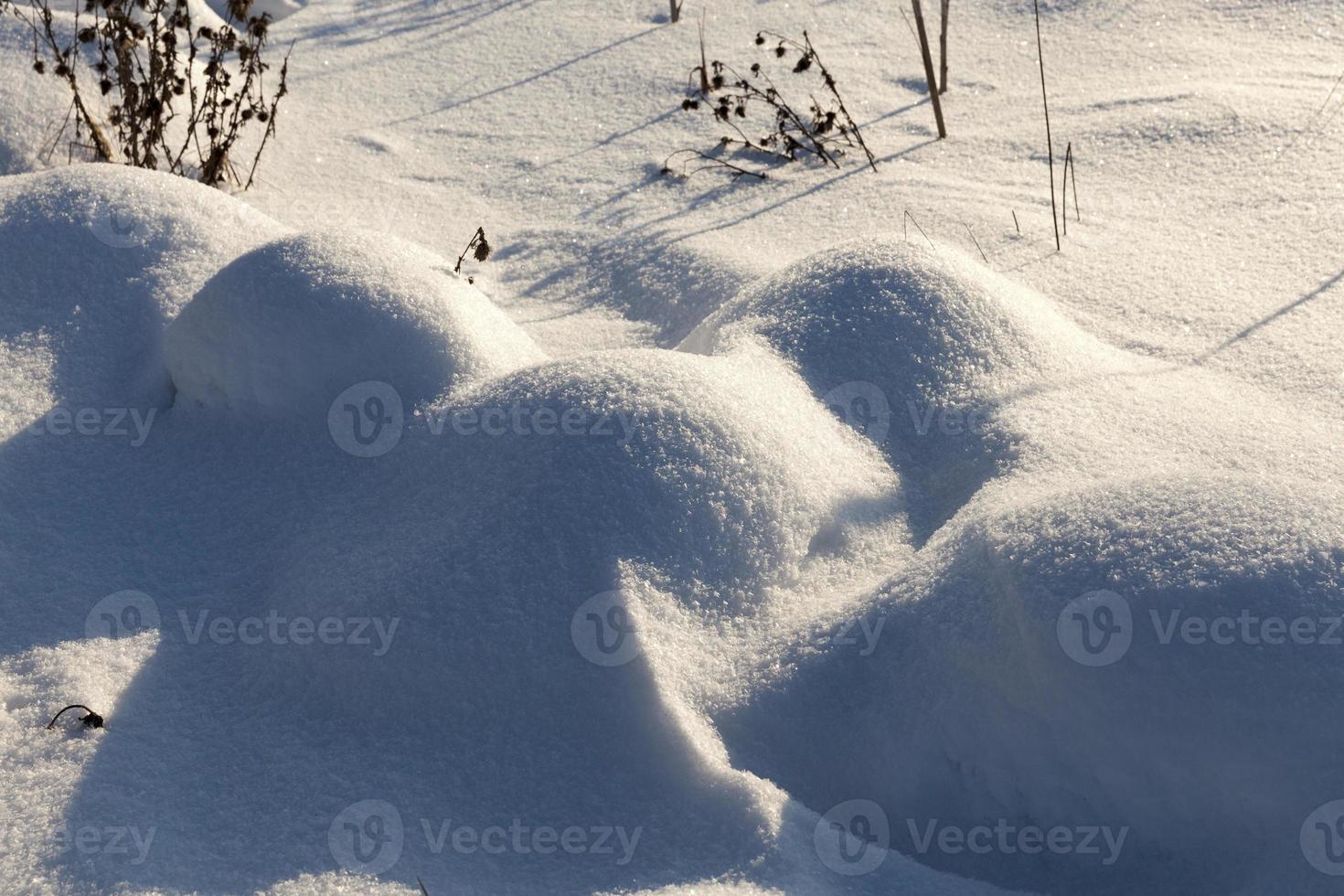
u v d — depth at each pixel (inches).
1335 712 71.2
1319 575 75.5
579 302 167.2
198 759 88.1
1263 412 119.0
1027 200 178.1
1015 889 77.2
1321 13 223.5
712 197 191.0
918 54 238.7
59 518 111.5
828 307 121.4
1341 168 169.9
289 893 76.6
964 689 81.1
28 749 88.4
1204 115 191.6
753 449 98.4
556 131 221.1
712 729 85.0
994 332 121.2
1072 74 220.7
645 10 269.3
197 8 247.1
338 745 87.7
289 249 120.0
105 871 78.3
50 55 203.5
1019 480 101.8
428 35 265.3
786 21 256.8
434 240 184.9
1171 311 143.6
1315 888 70.1
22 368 124.7
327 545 101.9
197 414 119.9
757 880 75.1
